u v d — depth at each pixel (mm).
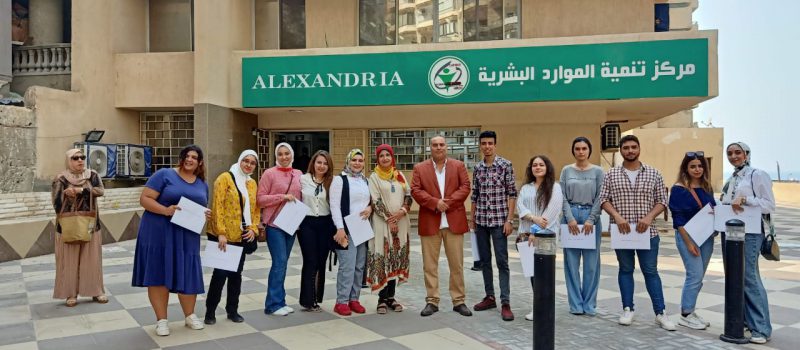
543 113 13906
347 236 5949
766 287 7195
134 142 14023
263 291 7160
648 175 5633
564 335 5273
